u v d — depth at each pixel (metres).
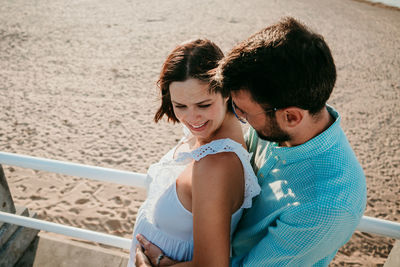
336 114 1.06
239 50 0.95
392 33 14.07
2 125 5.62
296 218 0.98
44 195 4.15
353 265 3.56
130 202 4.13
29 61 8.16
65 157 4.98
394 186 5.04
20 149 5.08
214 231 1.05
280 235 1.03
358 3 20.11
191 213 1.20
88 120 5.97
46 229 1.75
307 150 1.03
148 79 7.75
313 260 1.06
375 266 3.58
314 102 0.93
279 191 1.11
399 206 4.63
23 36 9.57
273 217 1.08
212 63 1.07
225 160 1.08
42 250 2.29
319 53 0.89
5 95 6.57
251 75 0.92
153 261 1.31
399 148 6.06
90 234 1.70
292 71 0.88
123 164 4.93
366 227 1.24
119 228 3.75
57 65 8.09
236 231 1.30
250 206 1.20
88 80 7.48
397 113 7.38
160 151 5.29
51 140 5.35
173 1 14.98
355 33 13.35
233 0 16.41
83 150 5.17
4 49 8.65
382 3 20.86
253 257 1.13
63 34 10.05
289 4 16.98
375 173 5.30
